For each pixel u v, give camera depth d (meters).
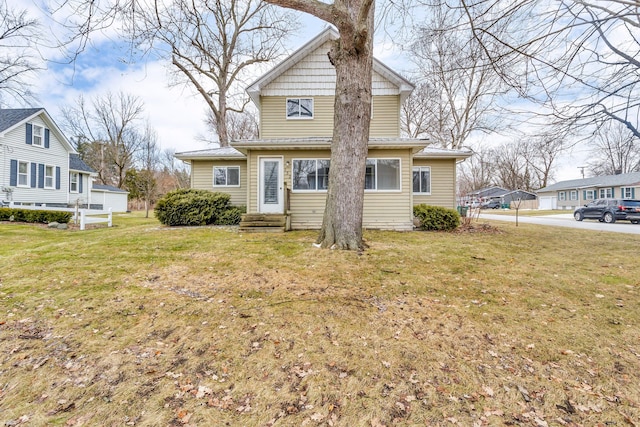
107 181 35.19
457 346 2.82
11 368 2.45
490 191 42.69
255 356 2.63
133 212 26.59
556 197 36.09
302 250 6.27
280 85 11.50
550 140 5.16
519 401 2.14
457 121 18.92
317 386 2.28
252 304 3.64
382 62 11.16
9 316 3.28
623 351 2.74
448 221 10.13
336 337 2.94
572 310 3.56
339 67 6.36
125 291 3.98
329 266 5.12
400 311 3.50
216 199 11.41
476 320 3.30
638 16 3.77
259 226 9.31
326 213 6.66
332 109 11.48
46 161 17.52
